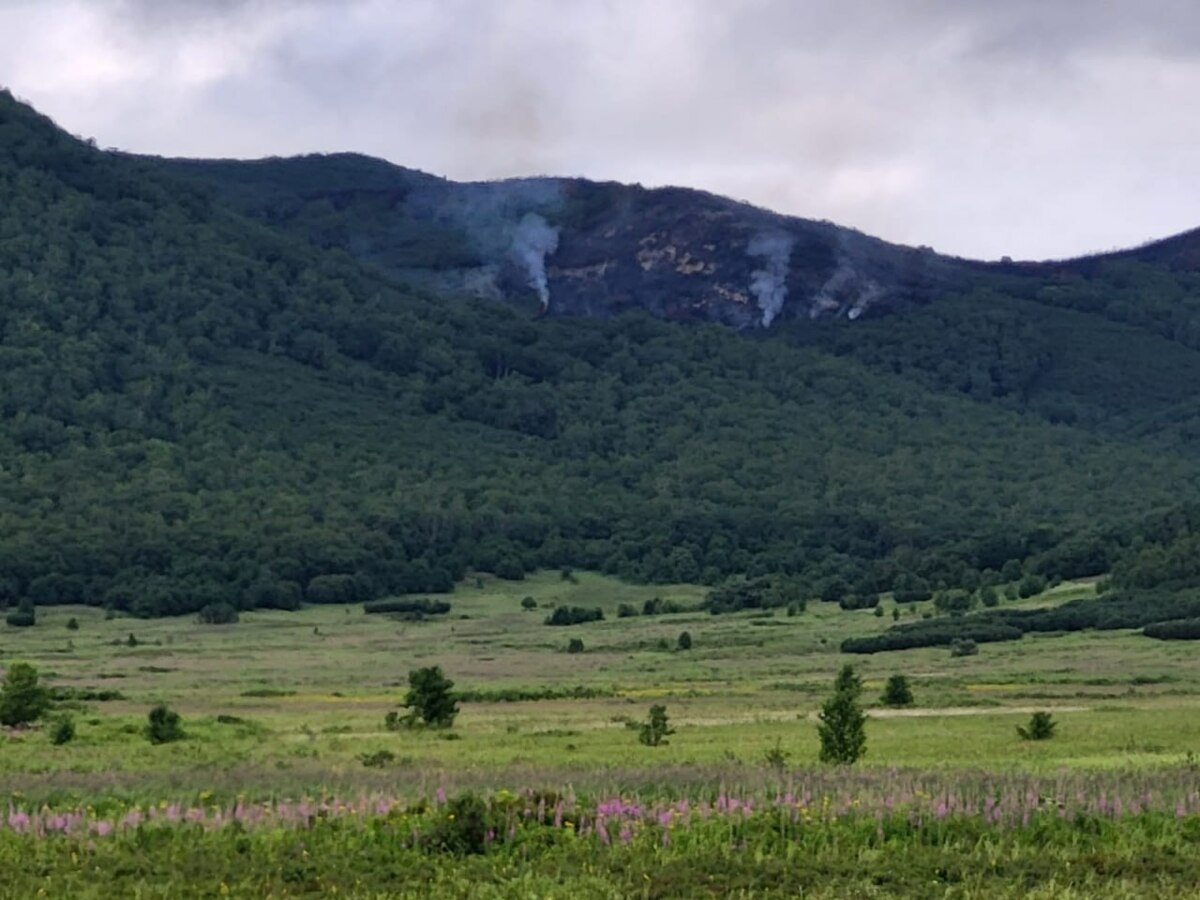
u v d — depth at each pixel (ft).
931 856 133.69
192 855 132.87
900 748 250.37
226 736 279.90
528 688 432.66
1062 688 425.69
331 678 501.15
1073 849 137.90
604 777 178.60
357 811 148.46
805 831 142.82
